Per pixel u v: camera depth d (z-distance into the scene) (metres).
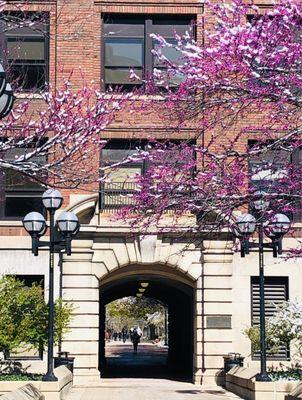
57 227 23.56
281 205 14.70
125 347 80.25
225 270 28.25
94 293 27.97
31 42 27.95
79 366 27.58
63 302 26.67
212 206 14.13
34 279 27.84
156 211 14.91
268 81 12.77
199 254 28.42
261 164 15.29
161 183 14.71
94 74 28.27
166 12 28.69
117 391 25.11
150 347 80.19
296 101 12.93
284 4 13.00
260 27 12.82
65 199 27.78
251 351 27.83
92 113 18.66
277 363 27.33
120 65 28.88
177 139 26.39
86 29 28.06
